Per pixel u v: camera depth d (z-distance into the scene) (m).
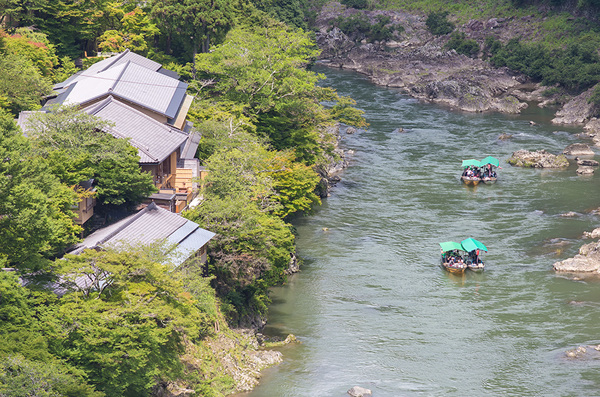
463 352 56.94
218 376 48.50
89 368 36.62
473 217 89.69
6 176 38.47
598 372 53.91
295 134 86.00
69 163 51.28
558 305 65.88
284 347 57.16
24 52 84.88
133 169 56.03
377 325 61.44
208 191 61.12
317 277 71.06
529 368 54.53
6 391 29.98
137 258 40.00
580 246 79.94
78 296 38.94
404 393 50.44
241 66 88.56
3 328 34.03
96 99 70.75
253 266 56.00
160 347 40.66
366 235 82.81
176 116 77.00
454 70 193.88
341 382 51.72
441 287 69.62
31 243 39.03
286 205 72.25
